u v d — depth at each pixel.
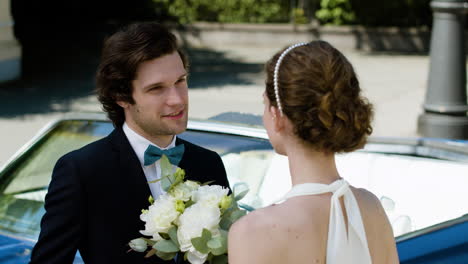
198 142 2.96
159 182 1.93
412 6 15.68
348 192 1.40
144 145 1.93
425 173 3.11
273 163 2.94
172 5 16.97
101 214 1.80
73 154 1.85
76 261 2.36
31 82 10.95
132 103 1.84
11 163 3.04
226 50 15.94
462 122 6.40
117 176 1.85
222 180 2.09
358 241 1.36
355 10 16.03
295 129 1.35
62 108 8.81
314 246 1.31
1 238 2.59
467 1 6.45
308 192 1.35
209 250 1.47
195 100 9.34
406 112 8.40
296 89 1.32
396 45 15.70
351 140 1.36
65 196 1.77
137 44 1.77
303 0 16.48
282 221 1.29
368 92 9.91
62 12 17.08
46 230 1.77
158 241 1.57
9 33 10.92
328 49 1.37
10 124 7.69
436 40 6.39
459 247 2.28
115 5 17.20
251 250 1.27
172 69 1.81
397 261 1.50
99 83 1.87
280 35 16.48
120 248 1.81
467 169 3.10
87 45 15.80
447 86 6.38
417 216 2.87
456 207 2.88
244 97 9.66
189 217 1.52
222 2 16.81
